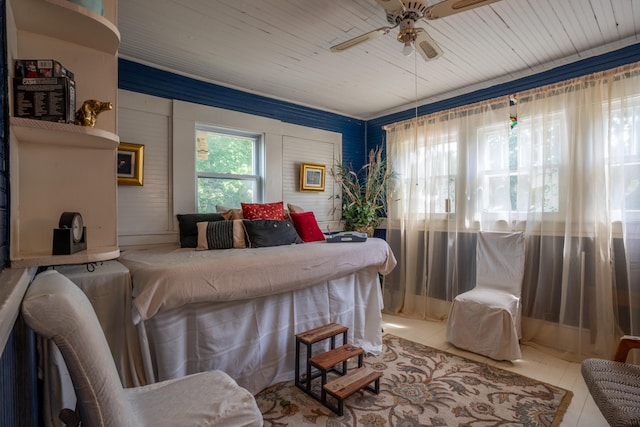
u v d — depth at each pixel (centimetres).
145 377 173
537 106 287
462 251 338
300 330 241
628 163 242
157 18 214
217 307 199
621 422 118
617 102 247
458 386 216
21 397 99
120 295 168
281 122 363
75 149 136
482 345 259
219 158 329
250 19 217
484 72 301
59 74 116
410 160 379
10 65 106
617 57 253
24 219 127
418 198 373
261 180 353
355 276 284
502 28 227
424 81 322
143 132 273
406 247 379
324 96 362
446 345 286
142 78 274
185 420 110
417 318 363
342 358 202
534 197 288
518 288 279
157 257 207
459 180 338
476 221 328
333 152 414
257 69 293
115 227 142
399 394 207
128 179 263
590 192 258
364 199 398
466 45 251
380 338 285
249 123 337
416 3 173
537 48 256
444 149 351
